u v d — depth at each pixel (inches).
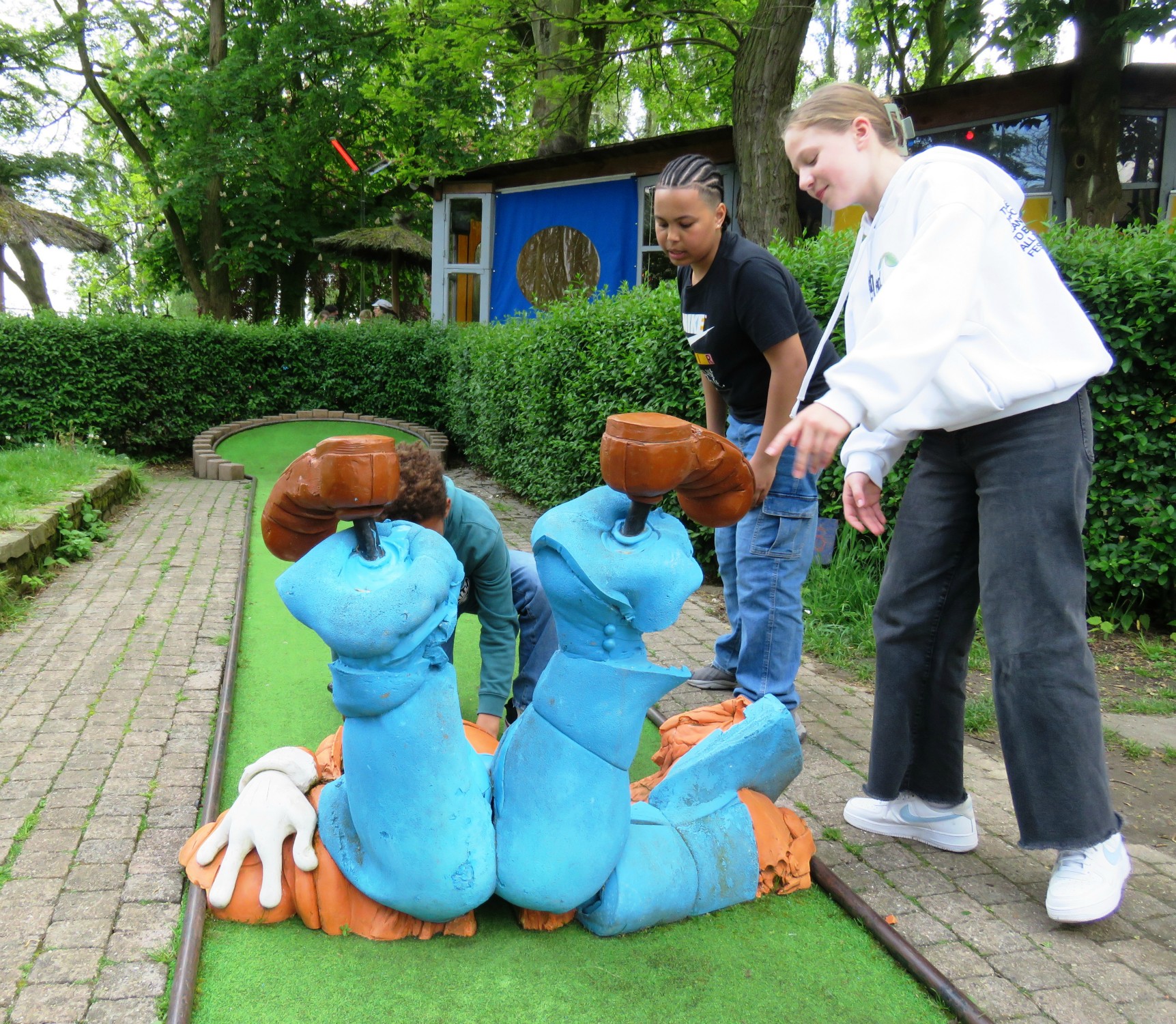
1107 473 191.0
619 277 553.9
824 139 90.2
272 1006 71.5
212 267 900.0
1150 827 114.2
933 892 92.3
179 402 509.7
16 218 552.7
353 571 67.2
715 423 145.9
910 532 97.1
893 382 71.6
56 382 470.9
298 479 64.2
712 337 123.7
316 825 82.7
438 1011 71.2
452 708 72.1
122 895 87.5
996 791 118.9
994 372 84.1
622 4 517.3
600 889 79.6
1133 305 182.2
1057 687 84.7
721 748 89.2
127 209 1385.3
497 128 820.0
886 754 100.6
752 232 368.2
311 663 161.3
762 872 89.3
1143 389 187.3
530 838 74.5
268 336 536.7
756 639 126.5
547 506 334.6
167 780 113.4
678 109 698.8
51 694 143.7
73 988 73.8
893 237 85.5
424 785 71.0
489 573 111.8
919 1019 73.0
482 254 584.7
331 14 843.4
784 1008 73.5
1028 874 96.7
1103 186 389.1
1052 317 86.1
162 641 172.7
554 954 78.5
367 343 558.6
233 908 80.5
